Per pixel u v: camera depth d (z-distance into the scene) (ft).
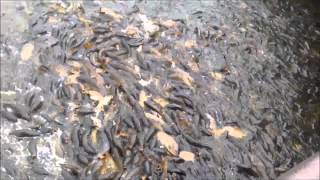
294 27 16.07
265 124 12.51
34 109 10.98
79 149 10.56
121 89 11.87
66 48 12.44
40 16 13.12
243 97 12.96
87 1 14.03
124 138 10.94
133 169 10.45
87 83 11.78
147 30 13.69
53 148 10.45
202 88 12.67
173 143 11.17
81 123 11.01
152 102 11.79
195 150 11.22
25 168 10.02
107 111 11.37
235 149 11.60
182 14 14.78
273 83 13.75
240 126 12.18
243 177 11.14
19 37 12.45
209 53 13.76
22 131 10.55
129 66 12.45
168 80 12.48
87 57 12.37
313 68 14.78
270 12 16.31
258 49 14.64
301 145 12.42
